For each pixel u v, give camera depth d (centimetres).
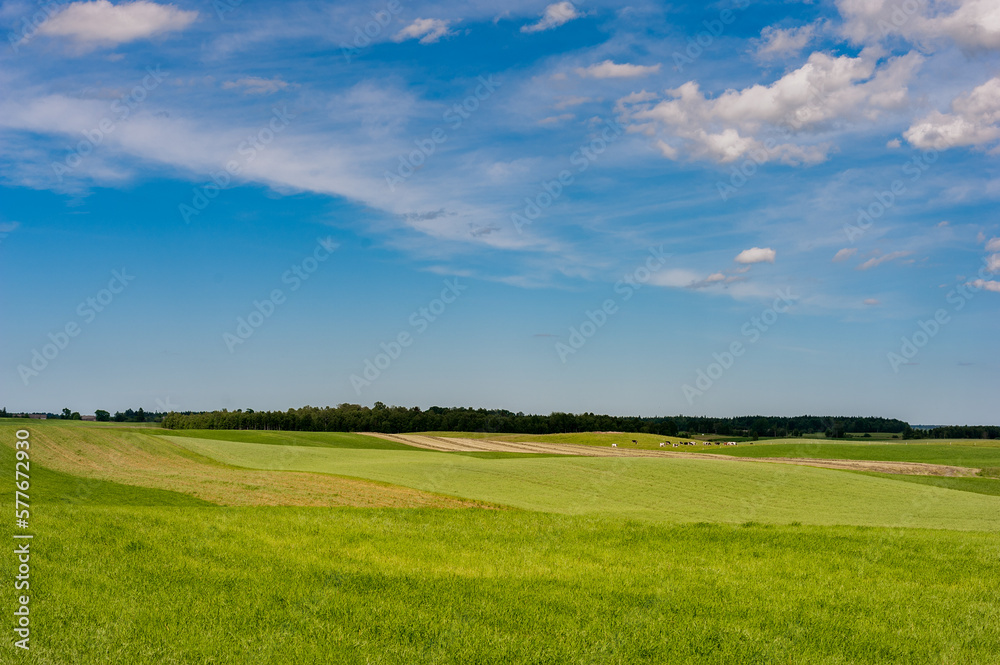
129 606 1196
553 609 1292
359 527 2208
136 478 4525
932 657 1130
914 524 3431
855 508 4044
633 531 2309
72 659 973
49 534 1683
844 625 1266
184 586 1323
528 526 2439
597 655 1068
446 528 2308
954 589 1591
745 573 1698
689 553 1970
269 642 1059
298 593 1315
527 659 1040
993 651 1170
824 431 13925
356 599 1290
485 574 1591
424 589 1382
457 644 1084
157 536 1747
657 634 1173
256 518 2242
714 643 1142
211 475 4819
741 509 3900
